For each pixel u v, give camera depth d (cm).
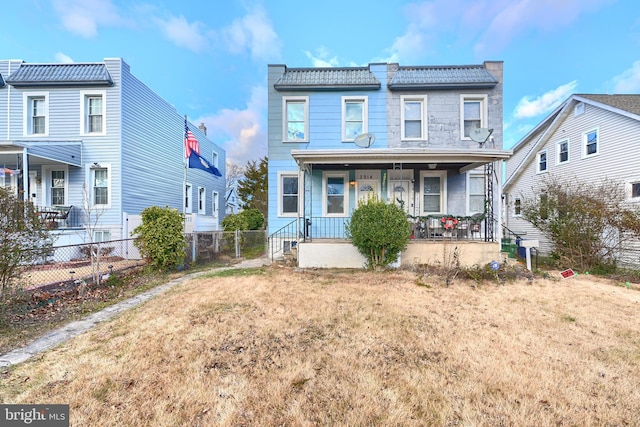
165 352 307
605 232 812
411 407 225
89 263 792
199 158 1220
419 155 736
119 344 326
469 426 207
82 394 237
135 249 999
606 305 483
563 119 1234
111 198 1014
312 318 408
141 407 223
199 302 478
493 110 930
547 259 965
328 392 242
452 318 416
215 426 205
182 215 790
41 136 1003
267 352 309
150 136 1198
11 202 407
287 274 695
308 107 961
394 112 953
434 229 807
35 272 652
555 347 327
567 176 1204
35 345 330
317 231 953
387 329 373
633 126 948
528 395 241
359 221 701
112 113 1013
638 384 258
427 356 304
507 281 629
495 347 326
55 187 1018
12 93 1005
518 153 1650
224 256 1041
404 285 591
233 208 2739
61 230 886
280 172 961
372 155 737
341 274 686
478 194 950
